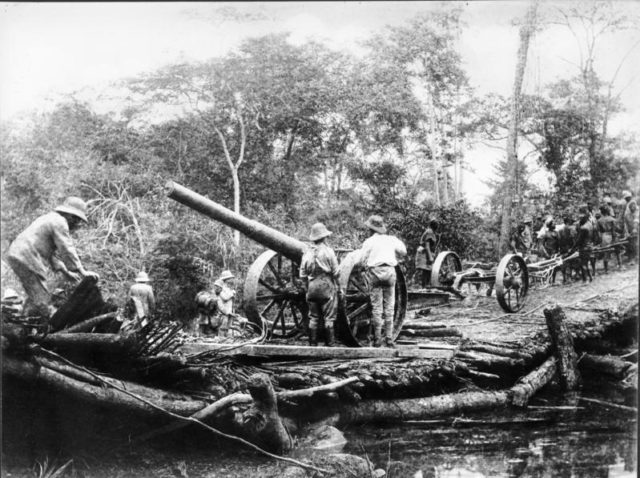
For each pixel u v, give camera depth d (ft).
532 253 36.58
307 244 27.20
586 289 35.19
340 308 26.43
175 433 18.98
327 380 22.16
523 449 22.56
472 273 35.99
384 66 35.45
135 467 17.85
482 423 24.22
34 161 31.68
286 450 19.80
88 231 33.71
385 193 36.96
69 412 17.53
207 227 35.78
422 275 37.06
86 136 33.04
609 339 31.58
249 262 35.83
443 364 25.54
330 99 35.68
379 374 23.32
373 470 20.76
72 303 17.48
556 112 34.63
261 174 36.35
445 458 22.02
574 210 35.63
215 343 25.45
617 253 35.09
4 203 30.89
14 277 24.82
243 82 34.86
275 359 24.45
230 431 19.26
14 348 15.92
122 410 17.66
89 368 17.81
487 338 29.63
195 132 35.37
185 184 35.65
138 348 17.99
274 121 35.83
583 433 23.82
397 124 36.27
